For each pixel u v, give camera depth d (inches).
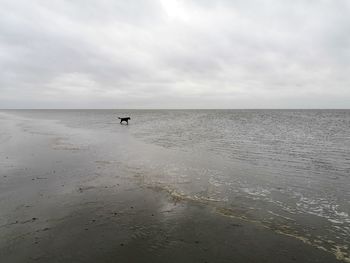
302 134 1041.5
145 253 206.7
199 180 407.8
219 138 922.7
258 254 205.9
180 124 1739.7
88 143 816.9
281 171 457.7
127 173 449.4
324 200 322.3
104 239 227.1
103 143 818.8
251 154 613.6
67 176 425.7
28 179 405.4
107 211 287.6
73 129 1387.8
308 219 269.7
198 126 1526.8
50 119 2682.1
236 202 316.2
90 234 235.6
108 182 396.2
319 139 879.7
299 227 251.9
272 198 329.4
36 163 516.4
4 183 383.9
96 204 307.6
